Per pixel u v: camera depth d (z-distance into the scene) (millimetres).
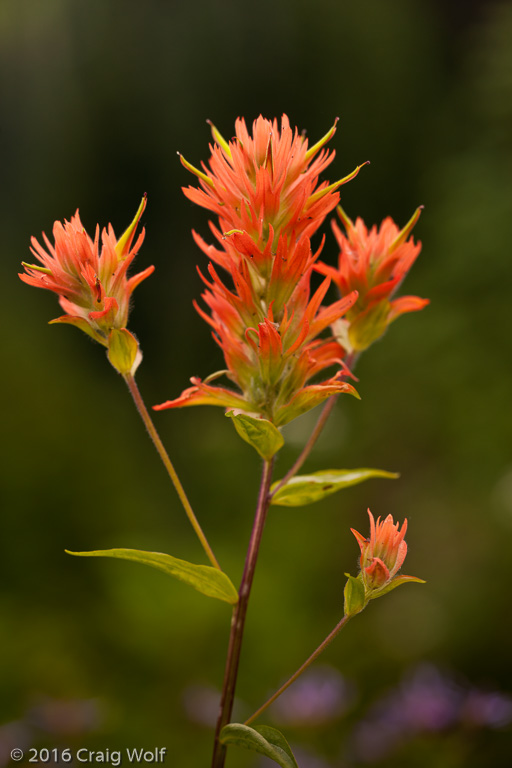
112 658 4766
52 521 6055
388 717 3150
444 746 3047
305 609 6145
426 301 1794
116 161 11828
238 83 11766
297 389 1523
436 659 5809
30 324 8125
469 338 8266
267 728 1443
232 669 1517
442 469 8352
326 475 1794
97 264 1544
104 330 1558
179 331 11516
